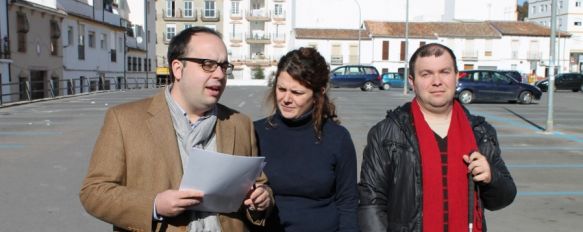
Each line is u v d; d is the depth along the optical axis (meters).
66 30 31.73
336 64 60.31
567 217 5.74
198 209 2.32
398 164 2.80
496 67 60.84
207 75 2.33
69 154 9.28
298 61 2.76
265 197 2.51
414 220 2.75
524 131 13.04
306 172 2.79
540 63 60.84
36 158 8.89
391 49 59.59
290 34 66.12
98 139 2.36
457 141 2.78
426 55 2.83
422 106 2.92
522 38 60.72
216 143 2.47
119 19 43.31
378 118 15.42
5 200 6.20
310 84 2.77
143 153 2.30
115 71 41.59
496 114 17.56
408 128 2.83
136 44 48.34
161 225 2.29
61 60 30.94
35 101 21.80
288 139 2.86
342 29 62.44
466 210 2.72
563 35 63.16
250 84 54.34
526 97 22.41
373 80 33.91
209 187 2.20
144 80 50.12
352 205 2.90
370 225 2.82
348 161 2.90
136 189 2.27
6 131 12.33
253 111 16.89
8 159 8.78
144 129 2.33
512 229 5.32
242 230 2.55
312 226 2.79
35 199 6.26
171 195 2.17
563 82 38.09
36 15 27.53
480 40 60.44
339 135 2.90
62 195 6.45
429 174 2.73
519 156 9.50
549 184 7.29
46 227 5.24
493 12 67.56
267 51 68.31
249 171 2.30
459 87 22.09
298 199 2.83
